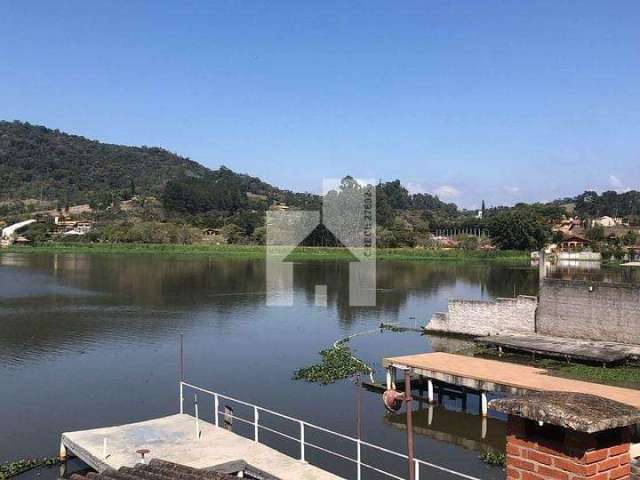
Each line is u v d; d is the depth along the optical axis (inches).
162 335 2032.5
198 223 7308.1
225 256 5388.8
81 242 6151.6
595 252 4352.9
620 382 1224.2
